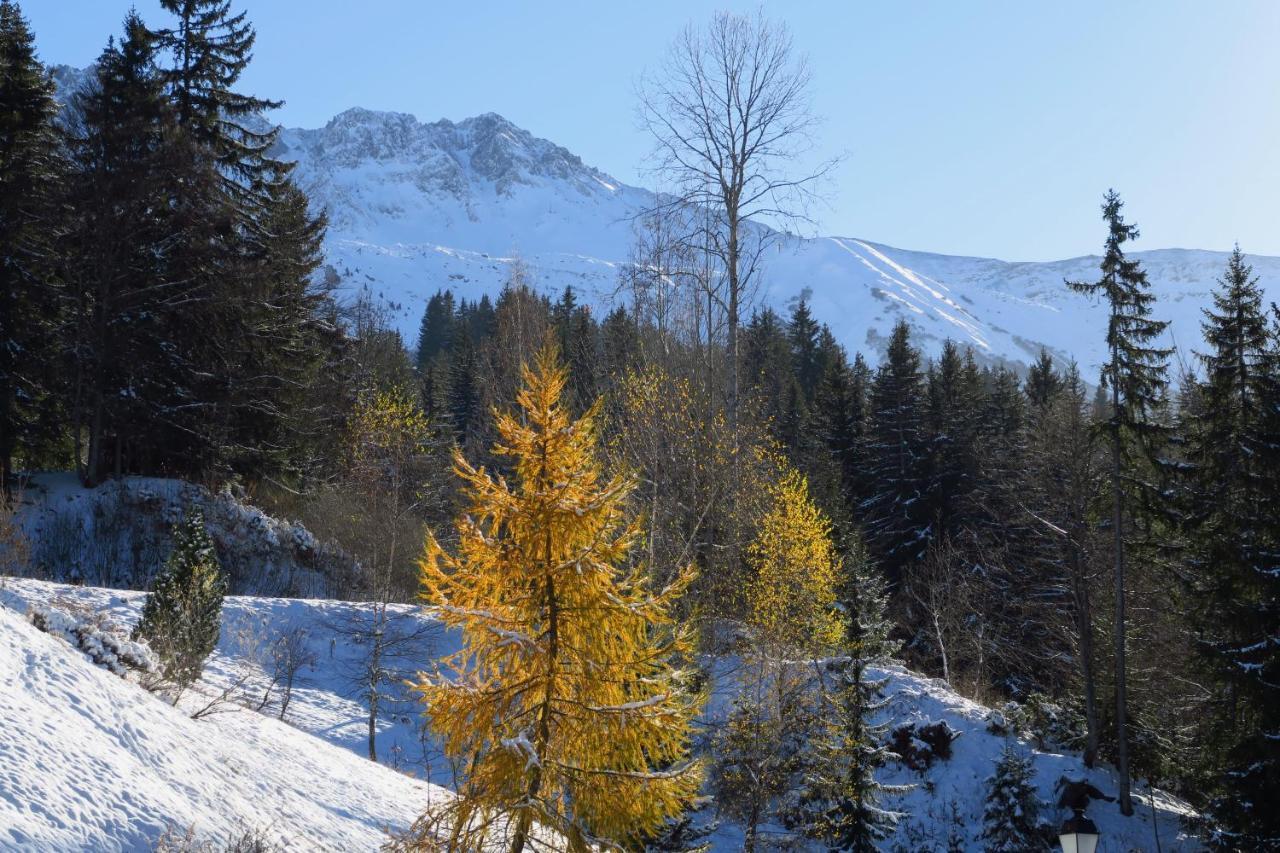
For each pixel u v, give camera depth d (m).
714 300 24.50
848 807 23.36
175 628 17.88
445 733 8.32
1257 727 23.30
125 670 13.56
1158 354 27.94
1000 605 43.31
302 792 12.09
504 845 8.03
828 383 58.56
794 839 23.55
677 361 27.91
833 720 23.73
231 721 14.45
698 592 24.16
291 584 33.88
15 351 32.59
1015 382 68.50
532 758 7.64
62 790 7.85
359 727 23.47
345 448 41.81
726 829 23.73
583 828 8.38
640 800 8.14
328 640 27.16
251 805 10.34
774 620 23.80
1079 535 31.77
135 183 33.38
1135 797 28.19
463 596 8.43
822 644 25.58
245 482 39.06
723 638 25.69
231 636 25.56
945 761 27.70
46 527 31.00
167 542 32.41
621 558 8.59
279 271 38.81
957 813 26.22
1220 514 25.83
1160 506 27.84
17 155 33.31
